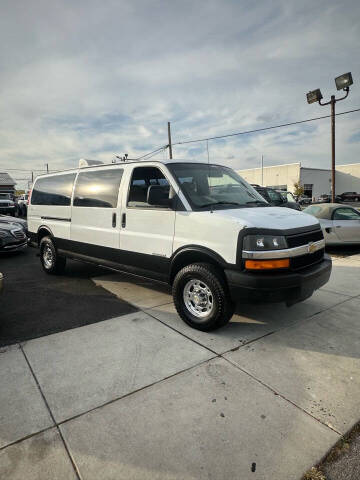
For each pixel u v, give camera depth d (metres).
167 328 3.71
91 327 3.75
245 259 3.14
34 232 6.53
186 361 2.99
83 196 5.16
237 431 2.13
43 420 2.24
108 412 2.31
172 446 2.01
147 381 2.69
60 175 5.86
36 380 2.71
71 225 5.42
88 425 2.19
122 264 4.54
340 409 2.35
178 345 3.30
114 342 3.38
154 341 3.39
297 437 2.09
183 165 4.09
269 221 3.29
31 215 6.60
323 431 2.14
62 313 4.19
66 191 5.58
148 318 4.01
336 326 3.75
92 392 2.54
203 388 2.59
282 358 3.05
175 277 3.78
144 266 4.20
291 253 3.19
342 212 8.30
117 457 1.93
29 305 4.50
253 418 2.25
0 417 2.27
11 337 3.50
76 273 6.36
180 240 3.69
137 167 4.33
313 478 1.81
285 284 3.10
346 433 2.12
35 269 6.86
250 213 3.49
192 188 3.88
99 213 4.82
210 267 3.42
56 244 5.88
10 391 2.56
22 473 1.82
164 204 3.72
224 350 3.19
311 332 3.60
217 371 2.83
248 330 3.64
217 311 3.39
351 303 4.52
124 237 4.40
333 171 18.12
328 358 3.05
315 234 3.63
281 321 3.89
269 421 2.22
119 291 5.13
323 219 8.29
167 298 4.77
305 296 3.31
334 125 17.59
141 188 4.22
